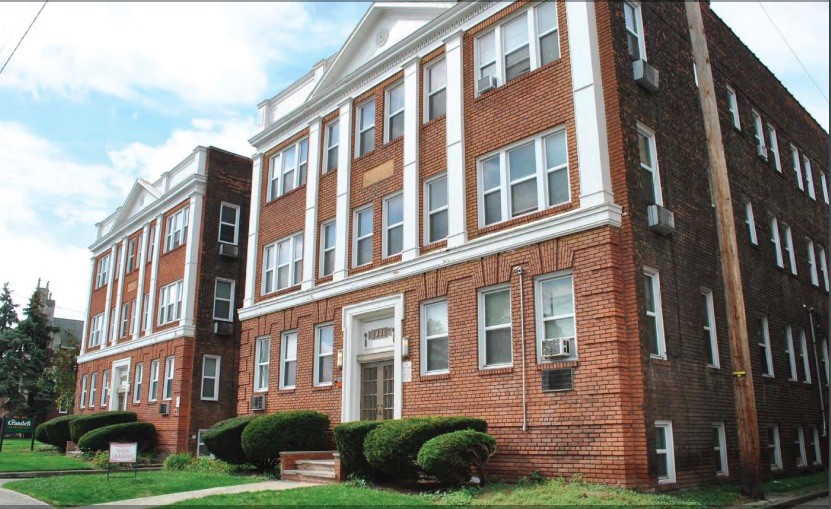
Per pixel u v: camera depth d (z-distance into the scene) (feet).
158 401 94.27
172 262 100.17
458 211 51.96
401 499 35.88
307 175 71.51
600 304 41.37
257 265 77.25
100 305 125.08
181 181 100.58
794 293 67.26
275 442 55.47
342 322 61.77
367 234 62.85
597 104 44.73
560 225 44.14
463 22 55.93
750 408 39.22
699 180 52.42
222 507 33.32
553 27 49.57
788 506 38.68
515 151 50.06
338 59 69.36
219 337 94.68
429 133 57.11
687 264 47.73
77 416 97.96
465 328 49.37
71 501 39.45
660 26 53.01
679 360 44.16
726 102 63.10
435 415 50.16
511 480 43.65
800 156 78.38
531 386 43.98
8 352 157.38
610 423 39.40
